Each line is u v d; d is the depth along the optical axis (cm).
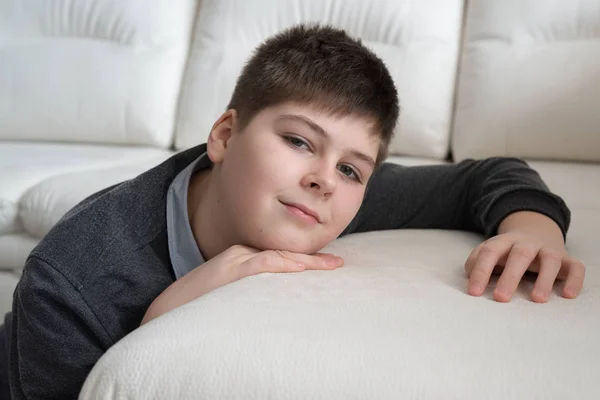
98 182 130
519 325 47
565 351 43
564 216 76
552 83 147
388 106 71
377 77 70
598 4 150
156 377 43
